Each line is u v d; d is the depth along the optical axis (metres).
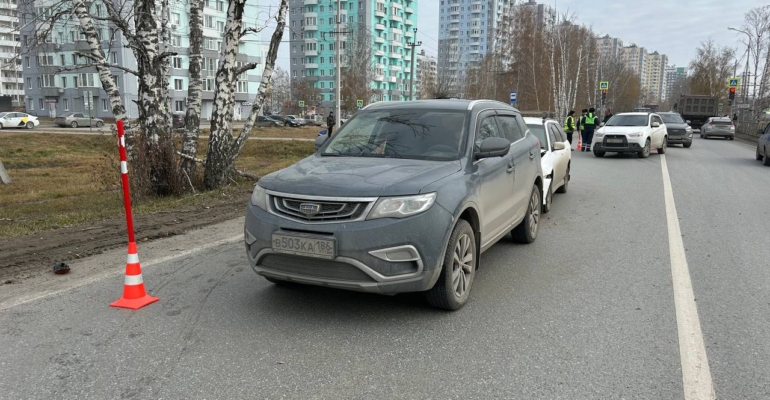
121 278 5.32
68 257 6.05
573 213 9.01
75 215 8.66
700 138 35.78
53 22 10.37
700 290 5.13
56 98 66.31
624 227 7.93
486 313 4.51
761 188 11.95
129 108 60.34
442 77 83.88
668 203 9.98
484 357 3.70
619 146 18.89
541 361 3.65
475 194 4.68
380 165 4.65
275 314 4.43
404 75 116.69
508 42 72.31
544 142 9.61
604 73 85.94
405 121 5.49
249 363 3.58
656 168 15.92
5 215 9.76
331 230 3.92
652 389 3.28
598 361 3.65
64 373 3.43
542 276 5.56
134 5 10.57
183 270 5.60
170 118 12.50
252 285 5.15
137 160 10.38
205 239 6.98
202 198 10.27
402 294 4.95
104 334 4.02
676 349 3.84
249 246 4.34
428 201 4.08
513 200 5.92
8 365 3.53
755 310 4.61
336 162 4.84
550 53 62.66
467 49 128.75
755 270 5.79
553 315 4.48
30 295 4.83
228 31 11.46
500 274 5.62
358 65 75.00
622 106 98.75
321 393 3.21
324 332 4.09
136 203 10.18
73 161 23.28
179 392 3.21
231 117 11.91
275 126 63.19
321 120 78.44
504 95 72.69
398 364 3.59
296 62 103.75
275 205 4.19
